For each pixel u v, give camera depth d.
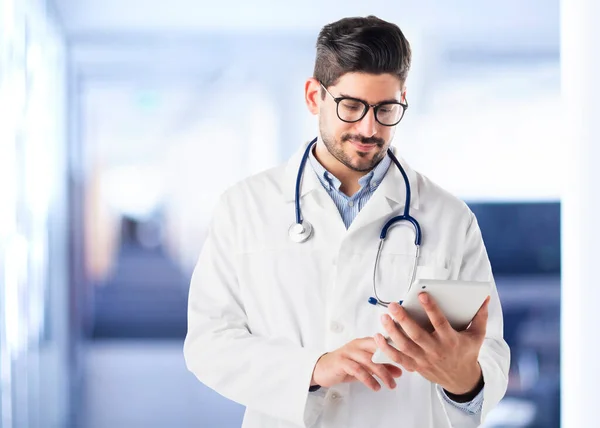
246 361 1.44
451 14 4.74
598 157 2.17
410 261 1.53
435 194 1.61
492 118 4.93
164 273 5.84
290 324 1.50
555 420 4.56
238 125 5.35
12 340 3.61
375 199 1.55
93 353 5.56
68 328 4.93
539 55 4.88
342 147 1.44
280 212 1.58
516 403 4.66
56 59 4.63
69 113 4.89
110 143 5.42
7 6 3.62
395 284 1.52
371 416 1.45
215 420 4.48
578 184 2.28
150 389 5.01
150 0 4.77
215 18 4.90
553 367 5.05
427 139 4.88
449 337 1.21
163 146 5.47
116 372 5.36
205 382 1.50
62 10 4.68
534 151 4.96
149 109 5.36
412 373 1.48
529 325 5.17
